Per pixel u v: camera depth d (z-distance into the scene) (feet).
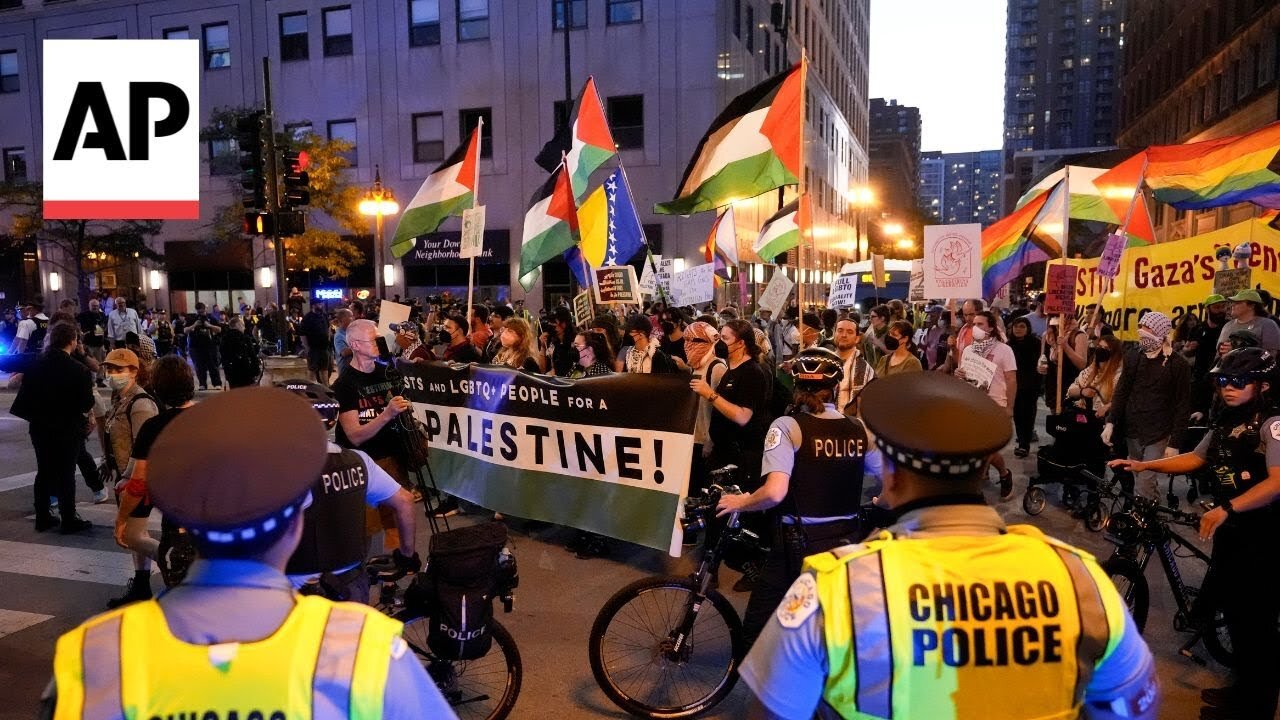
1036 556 5.16
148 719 4.28
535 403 20.57
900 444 5.34
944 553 5.12
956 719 4.88
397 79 98.99
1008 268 41.42
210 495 4.37
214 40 105.50
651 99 91.15
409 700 4.54
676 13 89.92
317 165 86.58
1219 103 126.00
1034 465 31.83
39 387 23.30
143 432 13.80
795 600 5.19
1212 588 12.85
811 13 140.46
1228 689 12.96
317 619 4.53
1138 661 5.12
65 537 23.41
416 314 62.18
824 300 143.84
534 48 94.12
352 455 10.69
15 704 13.99
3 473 32.35
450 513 24.38
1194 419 24.67
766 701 5.19
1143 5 171.42
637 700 13.37
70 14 110.22
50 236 98.22
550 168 35.32
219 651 4.33
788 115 25.25
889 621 4.91
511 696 12.95
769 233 43.04
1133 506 15.55
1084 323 43.42
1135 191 31.17
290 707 4.32
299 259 90.53
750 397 17.95
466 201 31.78
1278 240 37.73
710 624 14.10
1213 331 31.76
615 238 32.19
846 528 11.30
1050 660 4.93
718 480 15.16
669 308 30.37
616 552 21.38
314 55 101.65
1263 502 11.59
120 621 4.48
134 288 100.83
